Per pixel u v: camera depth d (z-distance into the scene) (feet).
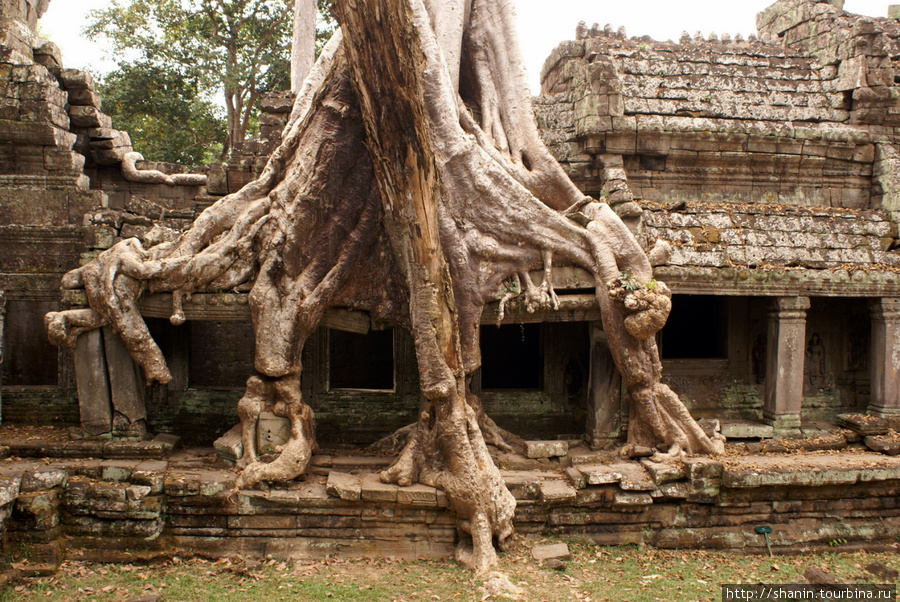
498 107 37.65
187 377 38.99
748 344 41.09
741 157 39.60
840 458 34.22
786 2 46.88
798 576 28.58
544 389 40.47
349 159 31.58
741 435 36.83
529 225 32.30
